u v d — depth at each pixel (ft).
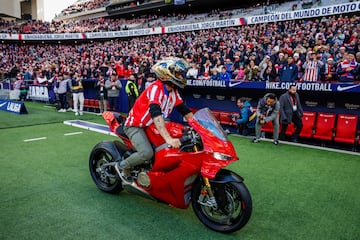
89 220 10.00
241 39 58.49
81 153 18.07
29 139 21.58
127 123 10.31
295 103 20.99
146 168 10.61
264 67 30.53
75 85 33.22
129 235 9.11
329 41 43.29
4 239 8.75
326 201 11.73
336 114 20.95
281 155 18.25
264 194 12.36
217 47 58.49
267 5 90.02
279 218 10.35
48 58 105.40
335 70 29.12
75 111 33.63
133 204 11.30
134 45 90.17
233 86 24.30
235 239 9.02
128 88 30.30
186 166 9.19
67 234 9.08
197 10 127.24
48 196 11.89
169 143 8.84
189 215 10.50
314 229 9.64
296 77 25.91
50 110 37.70
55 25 135.03
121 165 10.75
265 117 20.65
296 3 82.89
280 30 58.44
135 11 133.28
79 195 12.03
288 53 37.50
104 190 12.32
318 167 15.97
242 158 17.57
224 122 25.80
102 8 148.87
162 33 92.32
